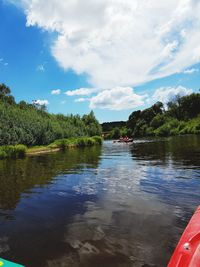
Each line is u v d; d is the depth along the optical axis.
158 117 95.94
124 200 7.62
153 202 7.31
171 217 6.10
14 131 29.97
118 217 6.22
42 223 6.01
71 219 6.20
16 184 10.42
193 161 14.84
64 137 45.34
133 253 4.48
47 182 10.66
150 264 4.14
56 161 18.16
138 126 102.25
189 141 34.53
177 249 3.70
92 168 14.25
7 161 18.97
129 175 11.62
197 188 8.67
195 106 97.94
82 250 4.64
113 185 9.70
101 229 5.54
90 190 9.04
